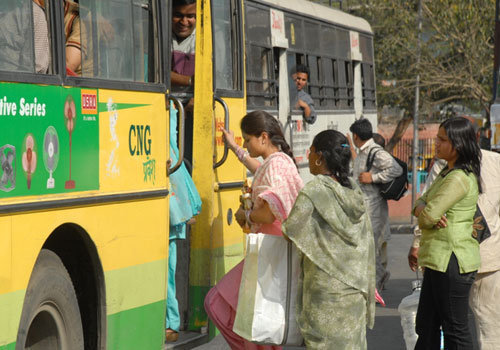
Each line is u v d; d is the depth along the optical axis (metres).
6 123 5.46
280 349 7.78
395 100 38.00
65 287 6.44
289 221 6.81
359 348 6.94
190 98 9.36
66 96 6.20
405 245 22.23
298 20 19.62
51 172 5.98
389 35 36.28
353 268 6.88
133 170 7.23
